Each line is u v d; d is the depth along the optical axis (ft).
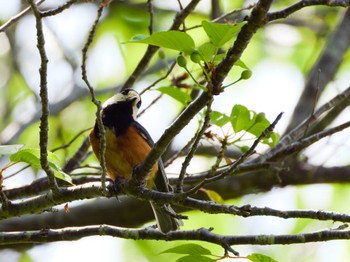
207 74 22.18
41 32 22.34
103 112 31.76
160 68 49.21
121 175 31.73
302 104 43.32
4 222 42.29
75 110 51.11
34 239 28.43
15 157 24.77
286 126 42.86
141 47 52.85
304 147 31.30
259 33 56.29
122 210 43.62
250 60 57.41
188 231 26.63
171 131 24.49
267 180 44.09
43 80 23.04
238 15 45.03
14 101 51.42
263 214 23.68
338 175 44.75
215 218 49.96
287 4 54.13
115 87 50.44
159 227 30.32
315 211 23.45
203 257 23.07
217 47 21.80
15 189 33.81
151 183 31.48
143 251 50.44
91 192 26.71
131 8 52.47
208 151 45.16
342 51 44.98
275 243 24.94
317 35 55.06
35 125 50.29
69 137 50.14
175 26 33.19
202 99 23.15
